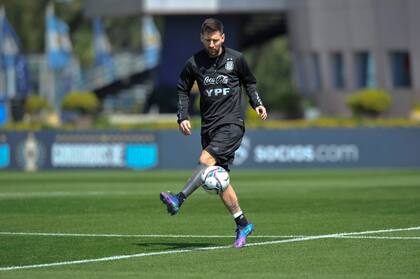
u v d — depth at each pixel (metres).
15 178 84.00
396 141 98.56
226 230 36.91
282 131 99.69
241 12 165.50
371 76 156.75
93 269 27.34
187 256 29.56
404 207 46.06
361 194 55.66
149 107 171.88
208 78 31.25
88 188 65.94
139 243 32.91
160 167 102.44
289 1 164.50
